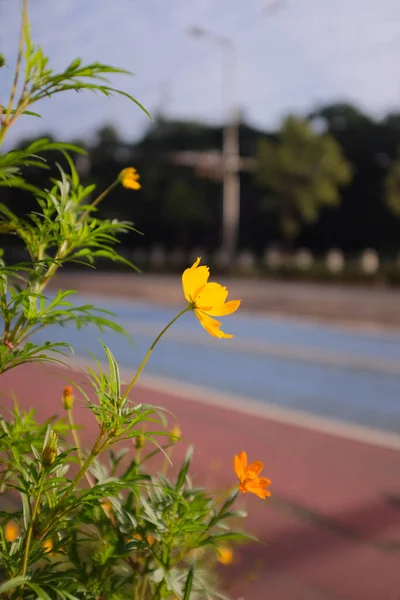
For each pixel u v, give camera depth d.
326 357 10.12
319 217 47.16
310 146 38.81
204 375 8.49
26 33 0.97
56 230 1.09
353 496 3.89
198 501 1.12
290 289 23.06
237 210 48.34
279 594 2.60
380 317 15.12
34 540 0.99
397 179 38.97
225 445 4.91
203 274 0.99
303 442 5.15
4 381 6.71
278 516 3.47
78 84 0.97
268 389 7.63
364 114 48.41
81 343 10.76
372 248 46.50
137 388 7.37
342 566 2.93
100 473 1.09
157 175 47.59
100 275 32.72
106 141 45.72
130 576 1.16
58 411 5.18
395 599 2.64
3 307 1.05
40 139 1.04
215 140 50.59
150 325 14.16
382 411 6.54
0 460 1.01
